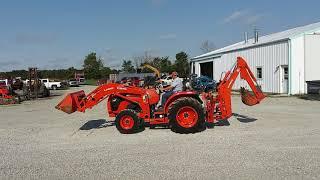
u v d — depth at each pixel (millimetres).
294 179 6457
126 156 8438
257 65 33438
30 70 33844
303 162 7535
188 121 11250
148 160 7996
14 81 47312
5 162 8188
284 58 29500
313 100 23156
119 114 11523
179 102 11234
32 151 9305
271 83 31312
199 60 49562
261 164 7449
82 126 13531
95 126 13445
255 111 17000
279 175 6695
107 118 15836
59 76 95688
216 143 9602
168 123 11656
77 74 85875
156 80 13367
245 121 13609
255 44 33688
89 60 99375
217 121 13688
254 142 9648
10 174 7199
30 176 7047
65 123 14539
